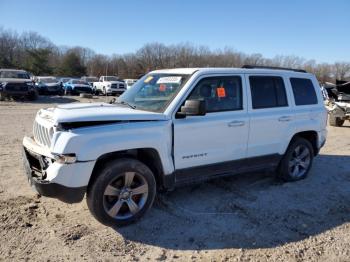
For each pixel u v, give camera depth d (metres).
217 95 5.12
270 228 4.46
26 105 20.64
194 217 4.69
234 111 5.27
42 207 4.80
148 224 4.45
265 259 3.76
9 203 4.89
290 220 4.71
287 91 6.04
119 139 4.16
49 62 81.12
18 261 3.56
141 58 72.88
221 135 5.07
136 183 4.46
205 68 5.17
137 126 4.32
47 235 4.08
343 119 13.52
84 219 4.50
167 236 4.18
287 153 6.10
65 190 3.94
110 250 3.83
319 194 5.73
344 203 5.39
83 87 34.19
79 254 3.72
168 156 4.60
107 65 82.69
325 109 6.66
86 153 3.95
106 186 4.16
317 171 7.05
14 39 81.38
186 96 4.77
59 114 4.16
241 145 5.36
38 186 4.00
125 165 4.24
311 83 6.54
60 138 3.93
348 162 7.86
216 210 4.94
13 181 5.76
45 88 31.42
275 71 5.95
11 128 11.12
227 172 5.31
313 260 3.76
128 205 4.36
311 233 4.37
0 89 22.91
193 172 4.90
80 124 4.04
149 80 5.41
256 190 5.79
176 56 70.19
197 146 4.86
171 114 4.63
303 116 6.20
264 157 5.70
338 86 13.91
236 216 4.77
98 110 4.45
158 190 4.97
